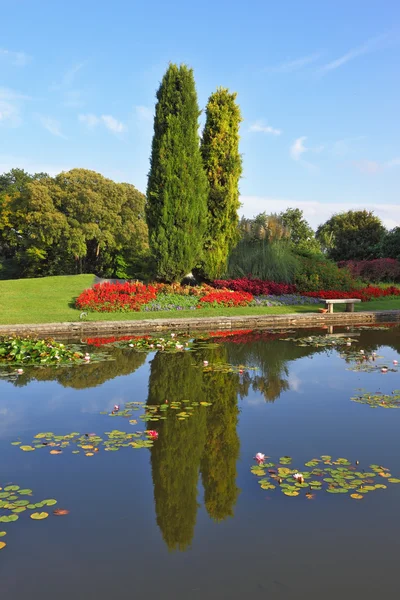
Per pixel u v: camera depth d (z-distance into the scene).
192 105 14.00
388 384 5.73
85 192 28.36
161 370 6.50
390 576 2.14
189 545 2.39
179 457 3.52
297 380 5.94
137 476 3.20
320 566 2.22
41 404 4.89
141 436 3.97
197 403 4.95
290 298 15.00
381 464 3.38
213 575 2.15
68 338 9.61
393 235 25.52
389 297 17.11
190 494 2.94
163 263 14.06
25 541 2.42
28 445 3.74
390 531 2.52
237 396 5.23
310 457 3.52
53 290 15.53
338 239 31.23
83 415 4.54
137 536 2.47
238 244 17.11
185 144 13.98
